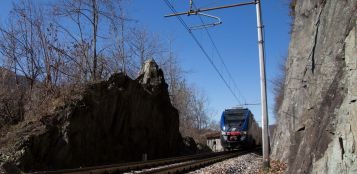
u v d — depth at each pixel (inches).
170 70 2369.6
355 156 314.0
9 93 969.5
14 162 724.0
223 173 721.6
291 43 926.4
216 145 2950.3
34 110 896.9
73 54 1122.0
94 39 1200.2
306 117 538.6
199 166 866.1
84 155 890.1
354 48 344.5
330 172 351.9
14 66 1061.1
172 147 1378.0
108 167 730.2
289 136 882.1
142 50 1900.8
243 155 1321.4
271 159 1007.0
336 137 352.8
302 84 727.7
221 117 1589.6
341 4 461.1
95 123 938.7
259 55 858.1
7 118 935.7
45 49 1069.8
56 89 970.1
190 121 3179.1
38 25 1098.1
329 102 420.5
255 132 1818.4
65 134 839.7
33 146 778.8
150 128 1210.0
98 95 954.1
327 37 505.4
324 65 487.5
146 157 1078.4
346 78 380.5
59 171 613.6
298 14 841.5
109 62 1401.3
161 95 1305.4
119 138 1049.5
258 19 858.1
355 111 322.7
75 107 880.3
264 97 847.7
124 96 1051.3
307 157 437.1
